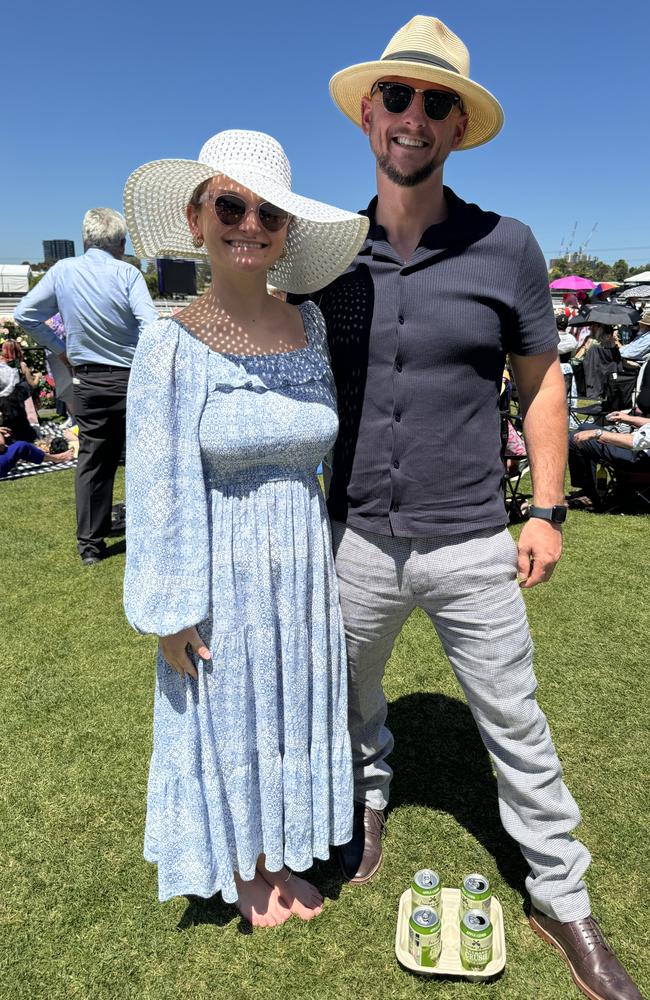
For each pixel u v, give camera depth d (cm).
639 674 321
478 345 171
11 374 750
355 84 189
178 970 186
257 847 189
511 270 170
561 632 362
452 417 174
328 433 174
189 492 164
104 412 440
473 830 232
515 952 188
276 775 182
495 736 185
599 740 274
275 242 165
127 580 169
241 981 182
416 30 173
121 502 595
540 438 182
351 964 187
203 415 163
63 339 495
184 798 182
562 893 183
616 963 177
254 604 172
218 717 176
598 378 997
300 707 181
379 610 192
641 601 398
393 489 180
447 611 185
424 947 181
